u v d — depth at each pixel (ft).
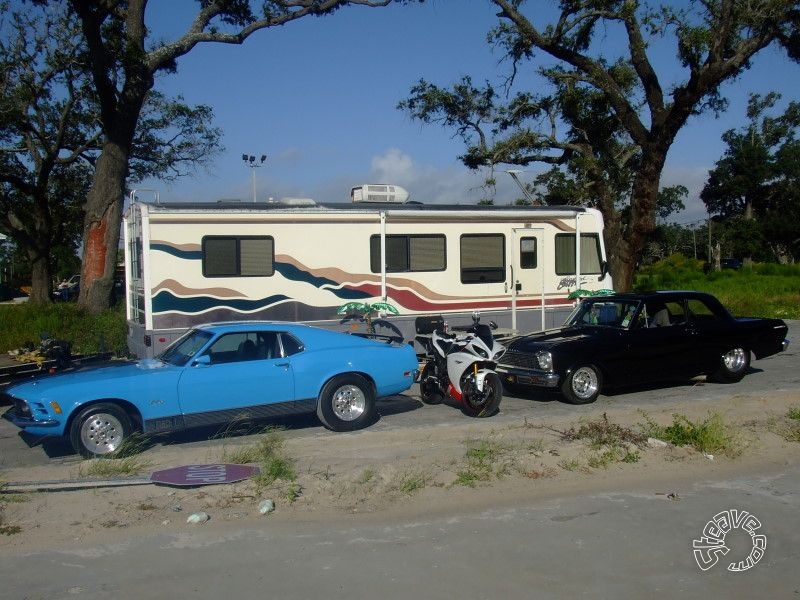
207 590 15.02
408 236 42.04
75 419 25.67
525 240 45.42
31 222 106.83
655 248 196.34
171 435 29.25
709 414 29.76
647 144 70.33
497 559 16.55
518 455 24.04
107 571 15.99
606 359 34.50
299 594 14.80
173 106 101.65
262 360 28.53
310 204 40.32
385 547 17.28
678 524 18.69
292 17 63.36
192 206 37.01
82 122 97.35
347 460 24.26
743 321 39.19
